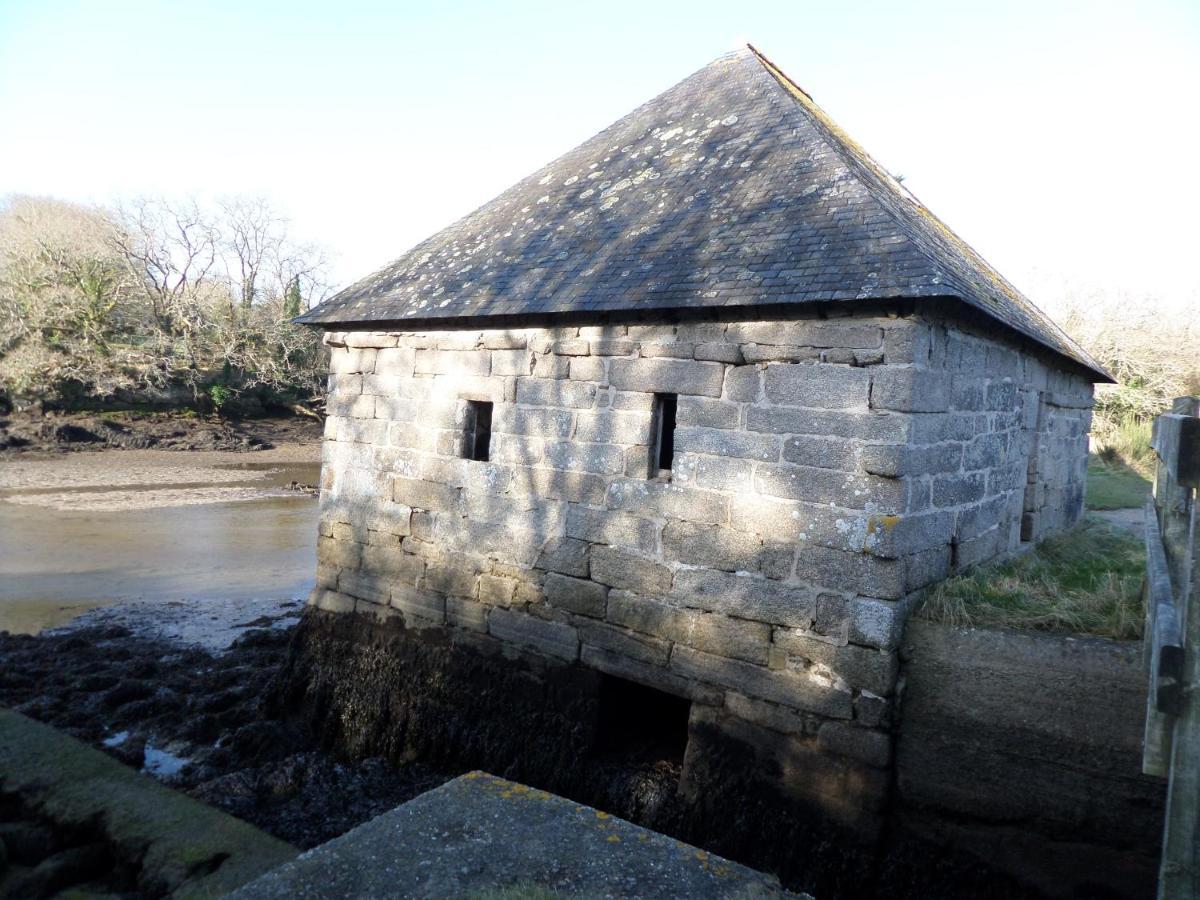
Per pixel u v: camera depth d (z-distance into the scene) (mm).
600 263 7074
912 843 5305
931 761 5250
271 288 42125
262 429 37312
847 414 5508
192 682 9547
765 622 5844
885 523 5328
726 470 6055
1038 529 8594
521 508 7297
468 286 7863
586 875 3385
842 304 5402
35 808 5793
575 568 6898
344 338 8781
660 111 9336
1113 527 10297
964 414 6250
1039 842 4941
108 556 15852
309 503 22984
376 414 8523
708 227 6824
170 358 35812
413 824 3760
